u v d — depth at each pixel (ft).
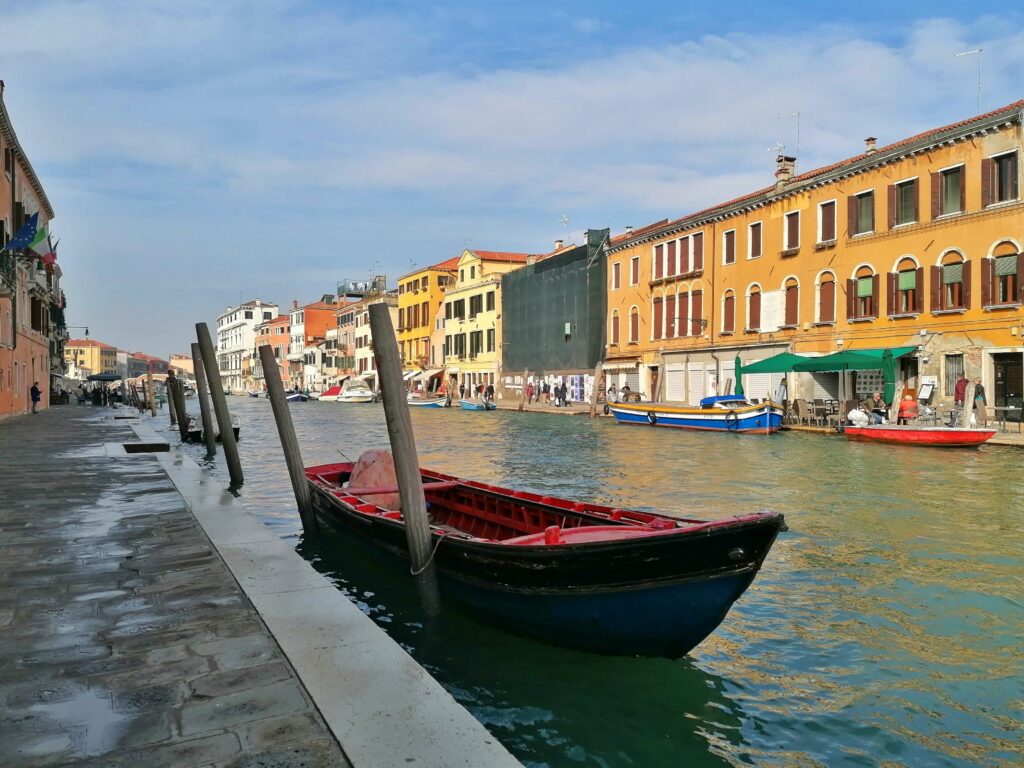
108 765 9.89
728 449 70.59
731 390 111.24
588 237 146.92
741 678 18.01
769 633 20.75
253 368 394.93
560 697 17.01
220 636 14.66
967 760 14.49
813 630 20.95
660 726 15.83
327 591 17.46
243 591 17.57
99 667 13.17
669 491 45.62
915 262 83.25
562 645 18.76
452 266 228.22
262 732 10.78
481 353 193.88
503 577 18.76
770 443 75.87
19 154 99.45
